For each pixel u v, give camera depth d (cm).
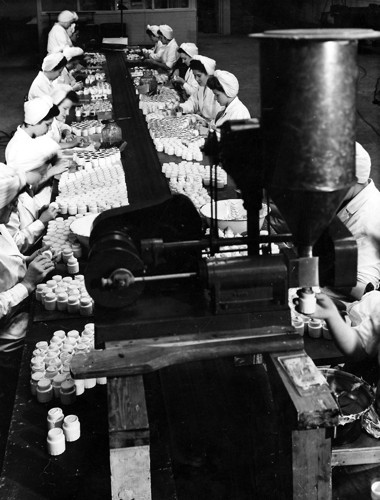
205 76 755
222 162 212
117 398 190
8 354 370
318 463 189
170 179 518
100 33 1357
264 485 215
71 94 728
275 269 200
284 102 167
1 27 1845
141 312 211
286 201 185
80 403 264
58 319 331
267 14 2147
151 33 1146
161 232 231
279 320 208
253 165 209
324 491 192
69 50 937
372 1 1875
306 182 172
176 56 1108
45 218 456
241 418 245
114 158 548
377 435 232
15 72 1595
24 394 272
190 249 224
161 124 667
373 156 928
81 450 238
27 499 215
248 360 273
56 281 357
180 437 238
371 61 1602
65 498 215
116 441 182
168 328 206
